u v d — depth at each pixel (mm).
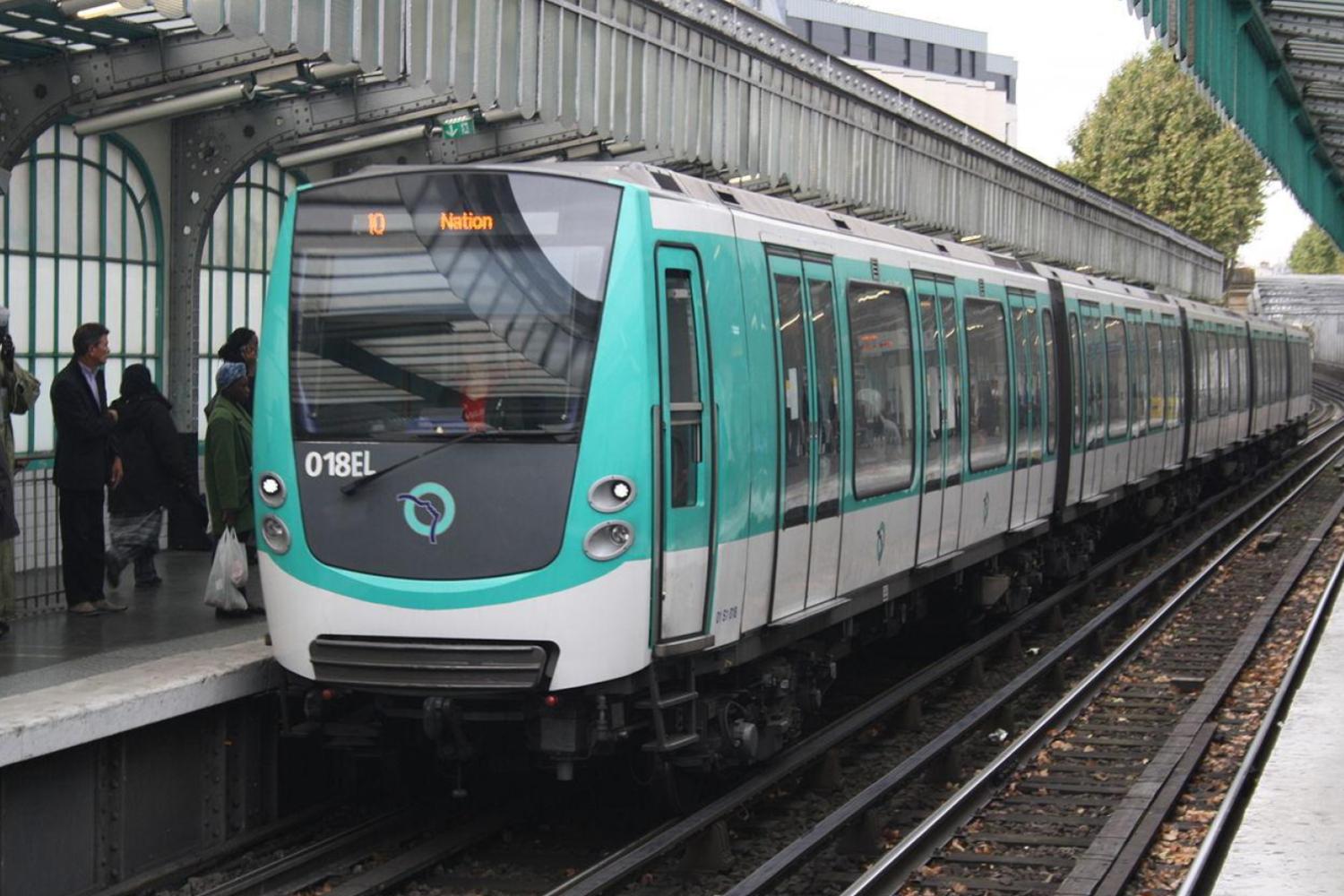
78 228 12312
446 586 7832
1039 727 11023
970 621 14977
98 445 10023
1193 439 25625
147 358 13031
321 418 8133
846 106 16516
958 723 10844
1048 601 17266
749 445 8828
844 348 10406
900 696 11750
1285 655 14742
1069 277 17859
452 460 7895
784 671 9820
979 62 78875
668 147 12695
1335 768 8680
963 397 13102
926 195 19422
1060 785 9883
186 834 8234
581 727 7895
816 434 9852
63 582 10672
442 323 8039
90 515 10031
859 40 72750
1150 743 11070
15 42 9773
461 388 7973
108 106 10094
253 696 8602
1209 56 13242
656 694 7980
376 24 9305
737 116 13906
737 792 8945
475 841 8430
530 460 7812
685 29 12852
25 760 7102
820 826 8188
